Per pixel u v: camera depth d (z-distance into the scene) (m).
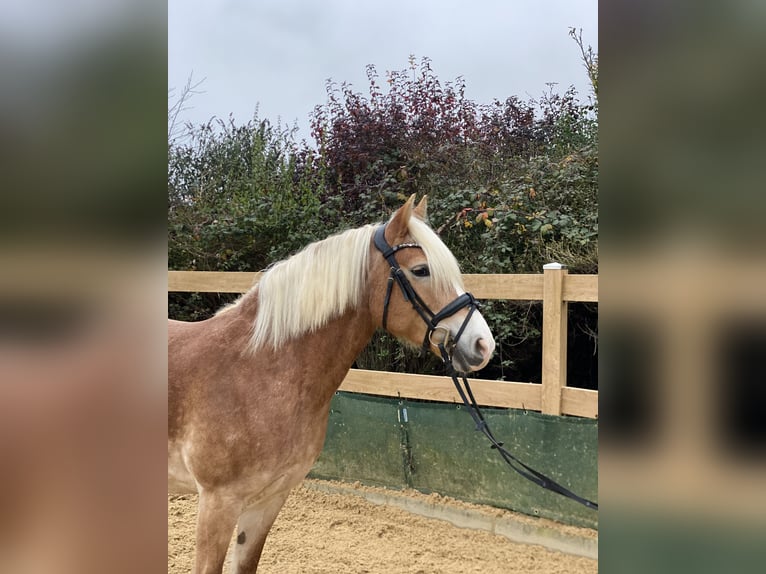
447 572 3.00
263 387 2.04
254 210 5.70
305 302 2.10
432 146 5.31
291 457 2.07
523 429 3.32
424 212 2.43
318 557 3.21
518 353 4.54
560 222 4.12
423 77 5.60
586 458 3.07
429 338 2.11
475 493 3.53
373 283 2.15
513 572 2.96
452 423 3.61
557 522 3.17
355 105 5.63
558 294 3.13
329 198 5.42
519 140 5.30
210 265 5.93
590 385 4.39
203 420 2.00
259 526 2.24
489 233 4.38
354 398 4.07
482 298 3.43
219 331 2.19
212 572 1.98
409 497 3.76
